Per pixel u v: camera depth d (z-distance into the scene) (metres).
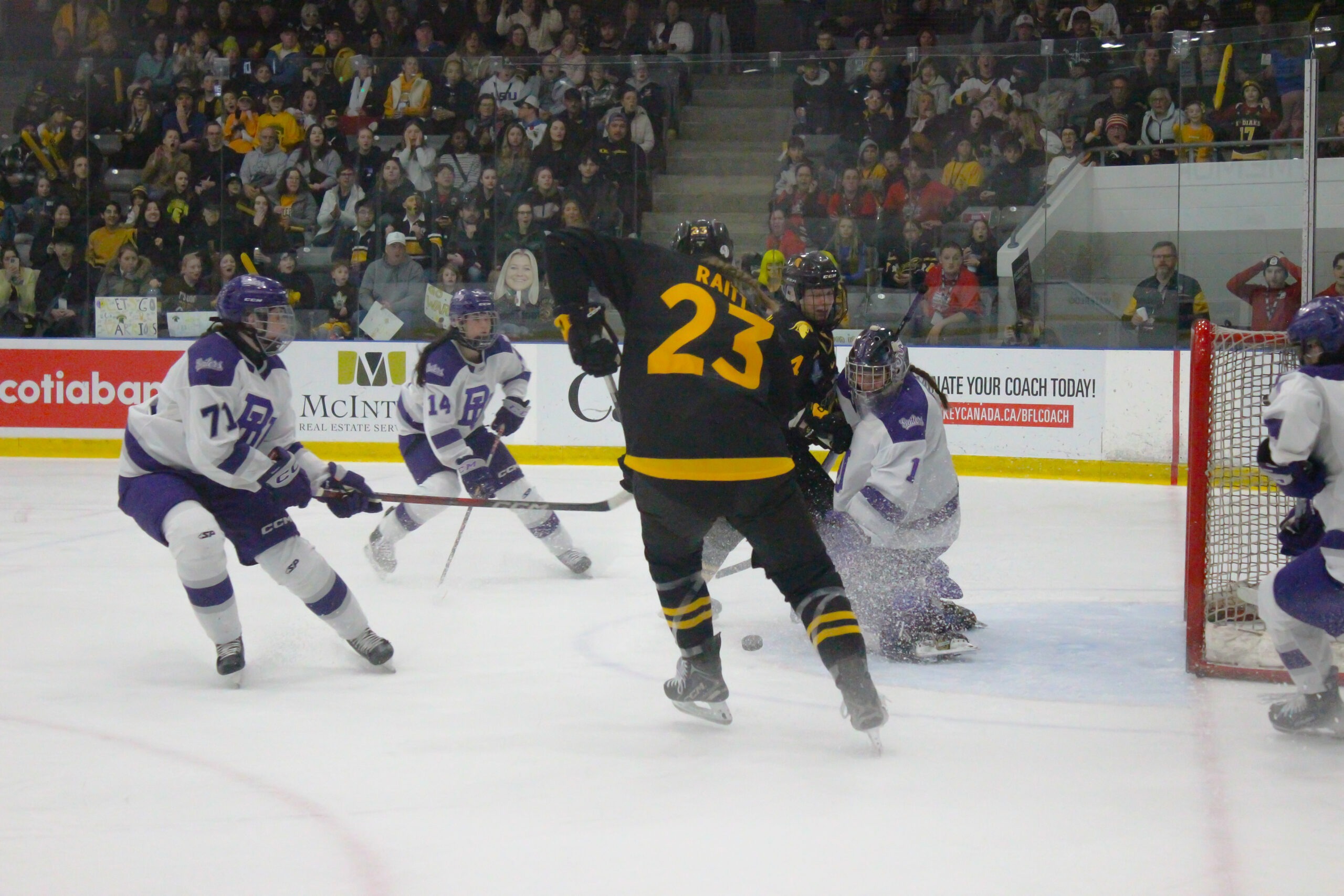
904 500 5.32
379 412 14.36
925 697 4.96
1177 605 6.81
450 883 3.15
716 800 3.75
